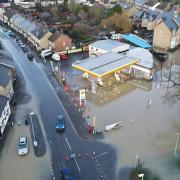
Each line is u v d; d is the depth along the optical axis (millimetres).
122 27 95312
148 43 87188
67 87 62406
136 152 44562
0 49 82688
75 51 82500
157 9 116688
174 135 48438
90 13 104812
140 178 39656
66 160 42969
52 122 51594
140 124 51344
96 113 54500
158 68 73688
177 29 84000
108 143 46406
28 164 42344
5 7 123812
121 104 57781
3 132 48969
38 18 106688
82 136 48000
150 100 57500
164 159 43312
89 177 39875
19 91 61719
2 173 40750
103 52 76688
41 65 74375
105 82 66188
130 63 66625
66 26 98500
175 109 56156
